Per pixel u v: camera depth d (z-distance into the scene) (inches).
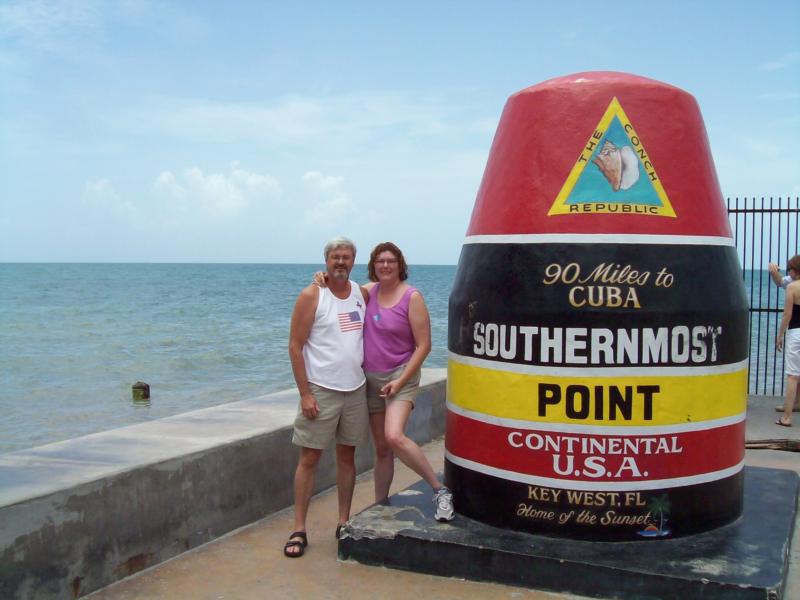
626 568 149.1
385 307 178.4
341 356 173.9
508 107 178.2
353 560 171.6
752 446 278.8
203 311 1499.8
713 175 174.4
